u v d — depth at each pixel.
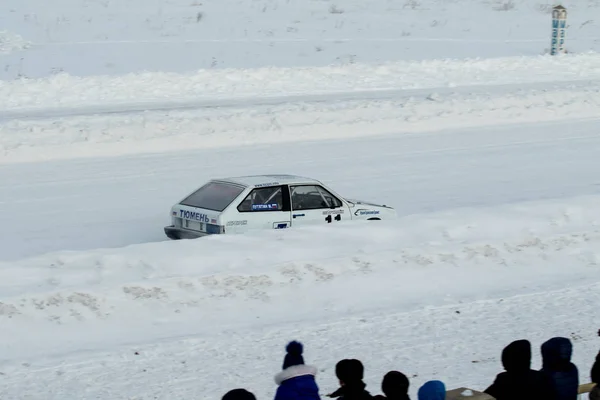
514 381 28.45
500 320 48.94
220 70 128.88
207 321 47.19
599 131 109.12
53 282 47.00
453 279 55.09
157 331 45.66
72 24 171.38
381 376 40.53
